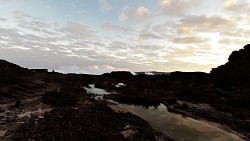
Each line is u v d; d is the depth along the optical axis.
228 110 32.31
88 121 19.20
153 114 30.22
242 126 24.36
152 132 18.95
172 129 22.58
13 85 37.16
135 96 44.00
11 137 14.23
